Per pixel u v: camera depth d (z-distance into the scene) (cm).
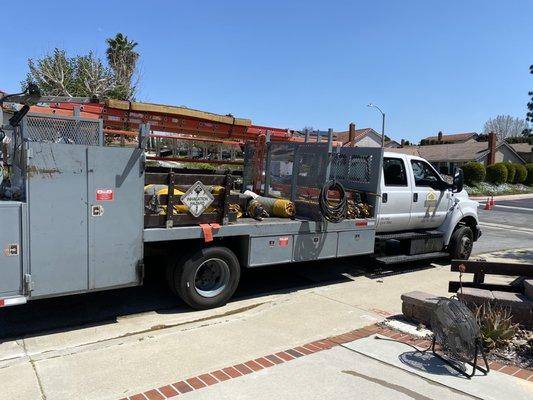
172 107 774
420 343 479
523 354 456
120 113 748
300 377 396
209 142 834
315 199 698
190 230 564
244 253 622
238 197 651
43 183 465
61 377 395
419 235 838
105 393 368
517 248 1211
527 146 7294
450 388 382
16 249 457
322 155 692
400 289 711
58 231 477
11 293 459
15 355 443
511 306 523
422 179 882
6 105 651
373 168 768
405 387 381
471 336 414
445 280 780
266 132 831
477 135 8338
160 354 444
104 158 498
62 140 542
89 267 499
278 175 782
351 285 729
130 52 3562
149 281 707
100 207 500
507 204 2970
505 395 372
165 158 793
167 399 358
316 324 537
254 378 394
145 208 542
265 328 520
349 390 374
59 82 3011
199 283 595
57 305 596
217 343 473
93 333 506
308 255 676
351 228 725
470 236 936
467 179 4231
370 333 508
